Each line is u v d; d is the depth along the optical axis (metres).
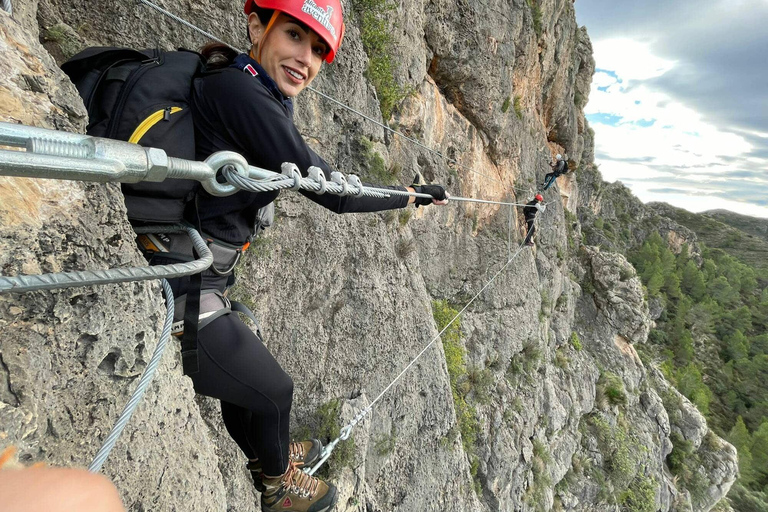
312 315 4.89
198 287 1.60
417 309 6.98
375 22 7.01
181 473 1.91
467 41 11.12
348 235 5.51
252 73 1.59
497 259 13.93
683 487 27.20
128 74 1.48
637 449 22.98
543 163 19.81
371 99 6.66
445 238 11.74
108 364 1.51
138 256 1.56
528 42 14.65
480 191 13.20
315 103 5.29
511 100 14.67
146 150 0.99
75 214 1.35
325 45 1.73
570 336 23.73
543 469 14.66
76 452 1.34
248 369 1.79
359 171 5.84
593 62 28.23
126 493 1.55
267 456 2.06
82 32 3.11
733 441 53.62
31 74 1.31
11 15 1.42
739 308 90.25
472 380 12.05
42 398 1.22
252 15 1.73
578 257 29.91
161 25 3.51
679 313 70.44
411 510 6.16
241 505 3.32
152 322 1.68
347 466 4.68
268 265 4.34
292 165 1.50
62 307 1.30
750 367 67.06
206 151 1.53
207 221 1.63
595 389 23.17
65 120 1.35
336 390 5.03
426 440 6.84
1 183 1.20
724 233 158.38
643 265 79.94
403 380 6.22
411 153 8.85
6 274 1.14
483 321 13.03
